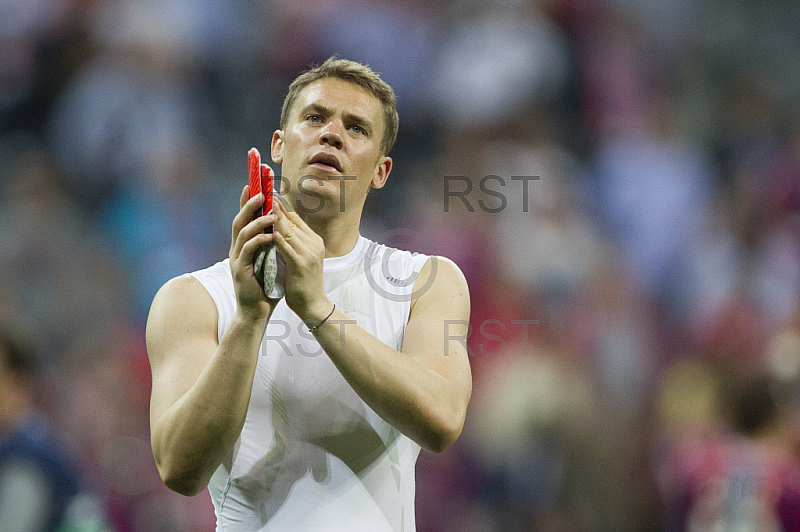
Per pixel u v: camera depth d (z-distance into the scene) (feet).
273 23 108.27
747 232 100.37
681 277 99.66
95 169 97.86
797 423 56.80
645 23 116.98
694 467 57.82
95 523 50.44
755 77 117.70
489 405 77.05
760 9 126.00
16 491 48.11
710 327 91.04
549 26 108.99
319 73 29.22
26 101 102.53
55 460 49.73
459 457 76.28
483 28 106.32
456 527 73.87
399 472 28.50
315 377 27.94
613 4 113.80
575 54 109.09
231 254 25.41
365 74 29.19
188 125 101.04
